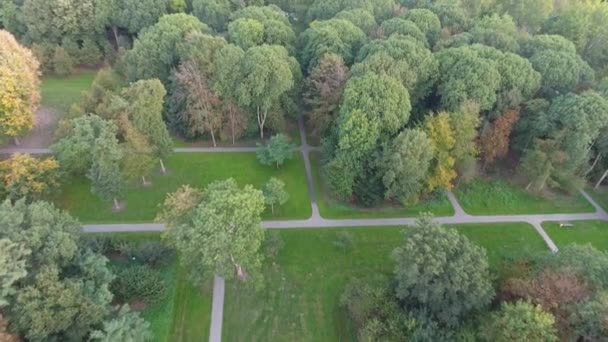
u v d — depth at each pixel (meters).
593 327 34.38
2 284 32.50
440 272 38.25
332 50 70.88
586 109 55.19
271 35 75.19
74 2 82.69
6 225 36.50
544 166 57.44
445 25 84.69
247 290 47.78
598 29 81.44
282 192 55.25
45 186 51.41
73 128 54.84
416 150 51.97
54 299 34.25
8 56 57.88
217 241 37.69
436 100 67.25
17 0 87.94
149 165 55.09
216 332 43.69
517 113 59.78
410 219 58.22
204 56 62.91
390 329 40.19
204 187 61.44
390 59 60.84
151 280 45.03
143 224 55.09
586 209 61.69
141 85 53.19
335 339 43.84
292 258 51.84
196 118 63.84
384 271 50.81
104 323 34.47
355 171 56.59
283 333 44.12
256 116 68.88
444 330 39.50
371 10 89.62
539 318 33.72
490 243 55.50
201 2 90.06
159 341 42.31
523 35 77.31
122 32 94.19
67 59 82.69
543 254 45.41
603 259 39.75
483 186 64.00
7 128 59.28
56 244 37.12
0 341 31.00
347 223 57.16
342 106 57.22
